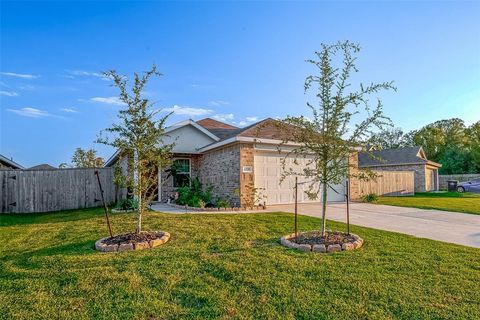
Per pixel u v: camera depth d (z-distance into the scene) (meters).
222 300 3.59
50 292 3.88
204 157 15.26
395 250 5.47
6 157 16.64
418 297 3.58
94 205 14.20
